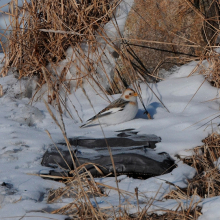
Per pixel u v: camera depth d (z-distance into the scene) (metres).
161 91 17.64
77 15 19.31
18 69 19.88
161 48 18.61
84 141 13.62
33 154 13.20
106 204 9.82
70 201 10.23
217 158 12.52
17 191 10.76
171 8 18.30
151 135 13.66
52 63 18.73
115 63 18.27
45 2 19.45
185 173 11.41
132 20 18.50
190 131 13.59
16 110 16.69
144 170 11.80
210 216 8.88
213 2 18.88
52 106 17.78
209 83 17.36
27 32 19.44
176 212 9.15
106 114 15.22
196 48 18.77
